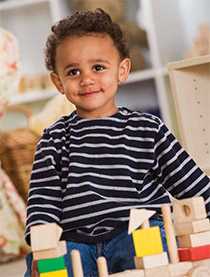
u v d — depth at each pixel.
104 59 1.68
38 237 1.38
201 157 2.20
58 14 4.67
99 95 1.69
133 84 4.77
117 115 1.72
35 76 4.68
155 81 4.71
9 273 2.88
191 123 2.20
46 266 1.38
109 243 1.63
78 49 1.68
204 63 2.16
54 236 1.39
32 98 4.63
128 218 1.64
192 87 2.21
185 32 4.77
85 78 1.68
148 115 1.73
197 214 1.45
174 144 1.72
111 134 1.70
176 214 1.47
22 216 3.38
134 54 4.65
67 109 3.61
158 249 1.43
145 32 4.66
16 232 3.34
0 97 3.49
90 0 4.64
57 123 1.75
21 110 3.75
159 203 1.68
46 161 1.69
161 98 4.64
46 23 4.85
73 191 1.66
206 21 4.76
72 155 1.69
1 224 3.31
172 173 1.72
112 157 1.68
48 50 1.74
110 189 1.66
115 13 4.64
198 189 1.72
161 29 4.75
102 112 1.72
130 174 1.67
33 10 4.84
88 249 1.64
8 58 3.47
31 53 4.86
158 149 1.71
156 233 1.43
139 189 1.68
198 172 1.73
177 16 4.76
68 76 1.70
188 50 4.59
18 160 3.62
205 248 1.45
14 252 3.32
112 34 1.72
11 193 3.38
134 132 1.71
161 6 4.75
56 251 1.38
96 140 1.70
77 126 1.72
